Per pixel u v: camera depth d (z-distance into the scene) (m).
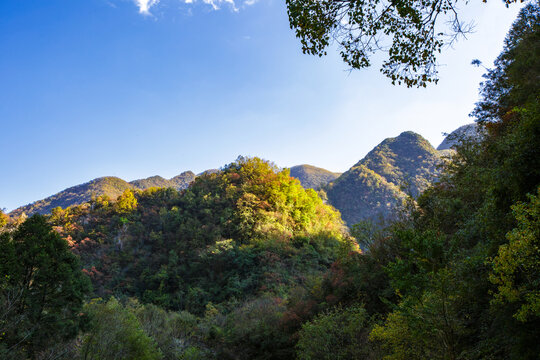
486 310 6.36
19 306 12.09
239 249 43.19
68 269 14.20
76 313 14.22
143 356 16.50
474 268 6.51
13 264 12.52
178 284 43.97
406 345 6.67
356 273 15.61
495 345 5.56
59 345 12.87
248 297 33.66
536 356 4.59
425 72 5.23
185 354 21.30
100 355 14.38
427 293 5.57
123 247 57.69
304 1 4.92
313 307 17.62
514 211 4.78
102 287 45.81
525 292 4.47
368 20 4.96
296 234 47.00
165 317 27.42
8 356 10.26
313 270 36.22
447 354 5.39
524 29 11.98
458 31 4.81
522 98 10.66
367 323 12.22
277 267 37.47
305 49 5.28
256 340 19.66
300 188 63.88
